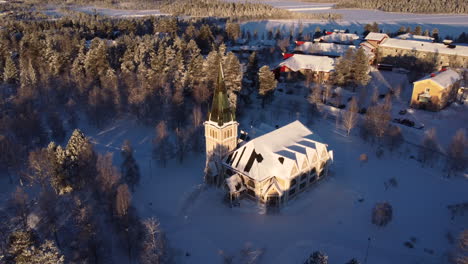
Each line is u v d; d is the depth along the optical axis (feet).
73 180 254.47
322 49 593.83
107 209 233.14
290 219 243.81
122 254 214.69
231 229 235.81
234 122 262.47
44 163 261.85
